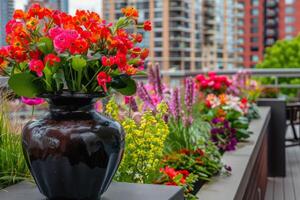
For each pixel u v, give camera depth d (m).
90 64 1.50
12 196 1.65
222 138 3.32
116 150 1.52
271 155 5.96
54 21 1.55
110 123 1.53
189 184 2.20
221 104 4.52
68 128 1.46
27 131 1.50
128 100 2.61
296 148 7.47
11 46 1.47
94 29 1.50
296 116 6.86
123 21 1.60
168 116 3.03
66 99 1.49
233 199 2.03
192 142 3.10
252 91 6.44
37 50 1.48
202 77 5.41
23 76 1.51
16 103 2.18
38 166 1.49
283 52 28.23
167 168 2.27
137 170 2.22
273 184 5.54
